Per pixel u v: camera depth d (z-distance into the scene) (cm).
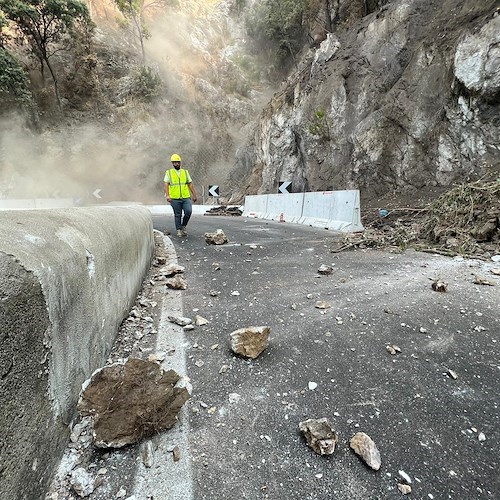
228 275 407
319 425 152
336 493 124
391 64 1134
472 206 534
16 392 97
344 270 420
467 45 790
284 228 864
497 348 223
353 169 1091
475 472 133
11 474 94
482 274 372
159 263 469
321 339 242
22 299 101
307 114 1388
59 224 161
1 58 2358
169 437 150
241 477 130
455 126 822
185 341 239
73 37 2919
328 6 1812
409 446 146
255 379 195
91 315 172
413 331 250
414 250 511
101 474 128
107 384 146
